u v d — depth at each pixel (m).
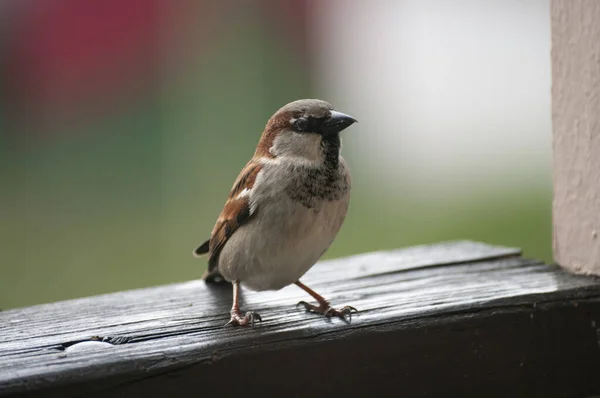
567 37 5.18
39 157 18.52
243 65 20.83
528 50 18.88
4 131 19.98
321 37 21.88
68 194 15.62
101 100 20.48
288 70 21.42
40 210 14.53
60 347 4.19
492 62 19.69
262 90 20.73
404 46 21.48
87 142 19.27
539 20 19.12
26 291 10.34
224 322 4.70
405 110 20.31
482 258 6.14
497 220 11.93
